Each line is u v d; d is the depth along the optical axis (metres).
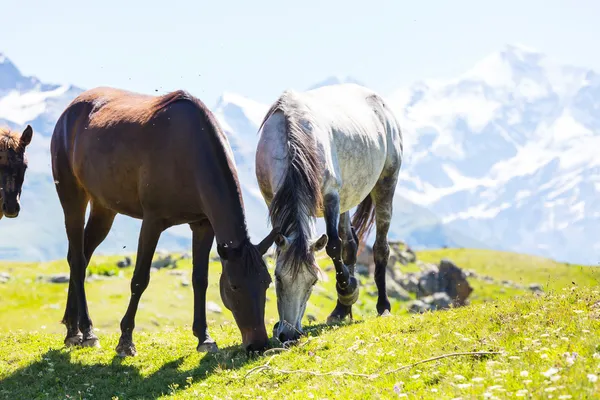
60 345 13.90
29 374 11.83
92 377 11.46
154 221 12.38
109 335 14.97
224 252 10.46
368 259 63.69
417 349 8.68
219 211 11.41
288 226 10.54
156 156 12.13
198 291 12.53
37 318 36.47
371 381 7.74
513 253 91.00
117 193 13.02
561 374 6.32
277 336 10.79
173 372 11.06
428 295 64.75
